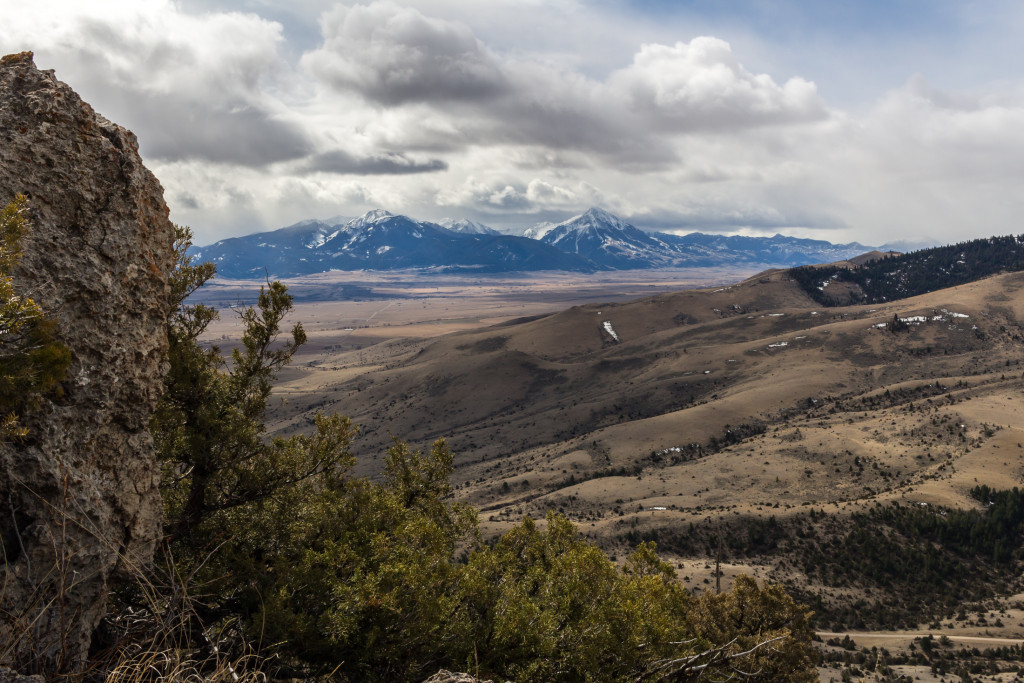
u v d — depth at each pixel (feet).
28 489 22.36
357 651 32.50
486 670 32.17
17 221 21.77
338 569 37.93
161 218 31.99
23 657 19.51
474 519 50.70
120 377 27.32
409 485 50.21
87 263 26.40
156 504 30.14
